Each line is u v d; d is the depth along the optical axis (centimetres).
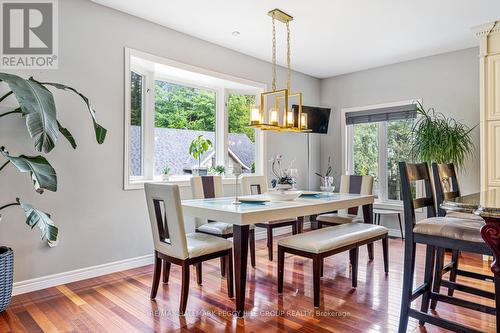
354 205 318
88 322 214
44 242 273
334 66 505
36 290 267
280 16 327
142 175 373
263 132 473
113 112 316
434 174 243
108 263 312
